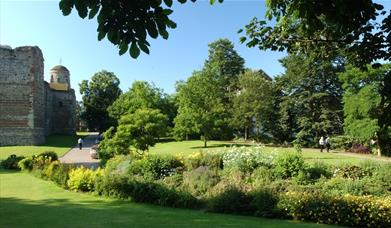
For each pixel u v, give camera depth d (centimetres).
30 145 5275
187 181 1934
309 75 4875
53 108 7775
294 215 1343
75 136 7500
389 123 530
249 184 1775
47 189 2091
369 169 1844
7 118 5244
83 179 2020
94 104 8731
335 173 1864
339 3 541
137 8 437
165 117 3019
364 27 622
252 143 4816
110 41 450
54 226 1195
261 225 1213
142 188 1728
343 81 4009
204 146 4766
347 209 1268
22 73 5362
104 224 1220
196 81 4941
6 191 2030
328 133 4722
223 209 1477
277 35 801
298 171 1858
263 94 5084
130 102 6681
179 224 1218
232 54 7038
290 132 5169
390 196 1478
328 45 781
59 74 8388
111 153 2848
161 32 455
